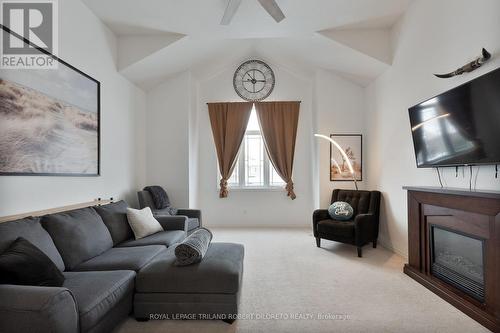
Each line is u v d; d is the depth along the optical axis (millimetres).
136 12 3266
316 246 3967
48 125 2475
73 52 2871
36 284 1477
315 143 4961
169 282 1948
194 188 5062
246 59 5383
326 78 4738
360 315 2057
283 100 5371
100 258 2197
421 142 2812
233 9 2732
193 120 5031
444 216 2447
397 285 2596
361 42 3732
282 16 2836
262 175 5449
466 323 1939
